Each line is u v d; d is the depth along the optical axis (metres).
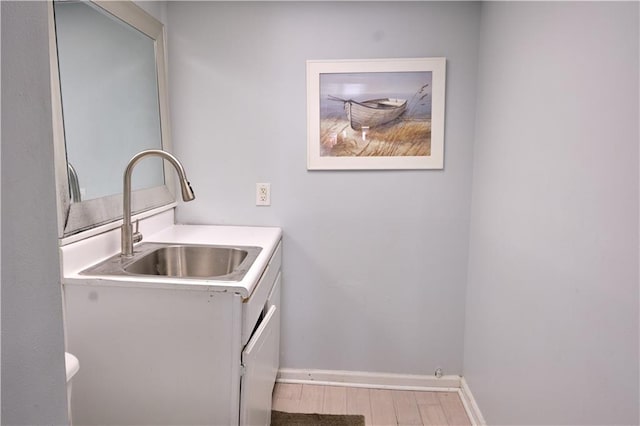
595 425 1.12
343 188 2.24
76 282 1.37
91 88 1.54
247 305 1.37
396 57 2.14
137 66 1.90
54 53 1.33
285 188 2.26
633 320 0.97
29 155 0.54
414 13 2.11
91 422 1.44
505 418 1.73
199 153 2.26
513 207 1.67
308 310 2.35
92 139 1.55
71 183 1.43
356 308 2.33
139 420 1.42
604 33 1.10
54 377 0.60
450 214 2.23
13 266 0.51
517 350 1.62
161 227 2.14
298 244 2.29
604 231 1.08
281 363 2.40
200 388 1.39
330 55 2.15
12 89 0.50
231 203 2.28
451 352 2.33
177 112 2.23
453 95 2.15
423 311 2.31
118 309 1.38
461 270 2.27
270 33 2.16
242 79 2.20
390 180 2.22
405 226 2.25
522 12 1.60
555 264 1.34
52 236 0.59
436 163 2.18
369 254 2.28
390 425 2.04
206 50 2.19
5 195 0.50
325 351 2.38
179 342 1.38
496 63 1.87
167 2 2.17
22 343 0.53
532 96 1.51
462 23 2.11
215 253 1.85
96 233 1.55
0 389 0.49
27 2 0.53
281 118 2.21
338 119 2.18
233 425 1.39
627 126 1.00
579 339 1.20
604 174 1.09
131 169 1.59
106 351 1.40
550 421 1.36
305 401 2.22
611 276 1.05
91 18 1.53
